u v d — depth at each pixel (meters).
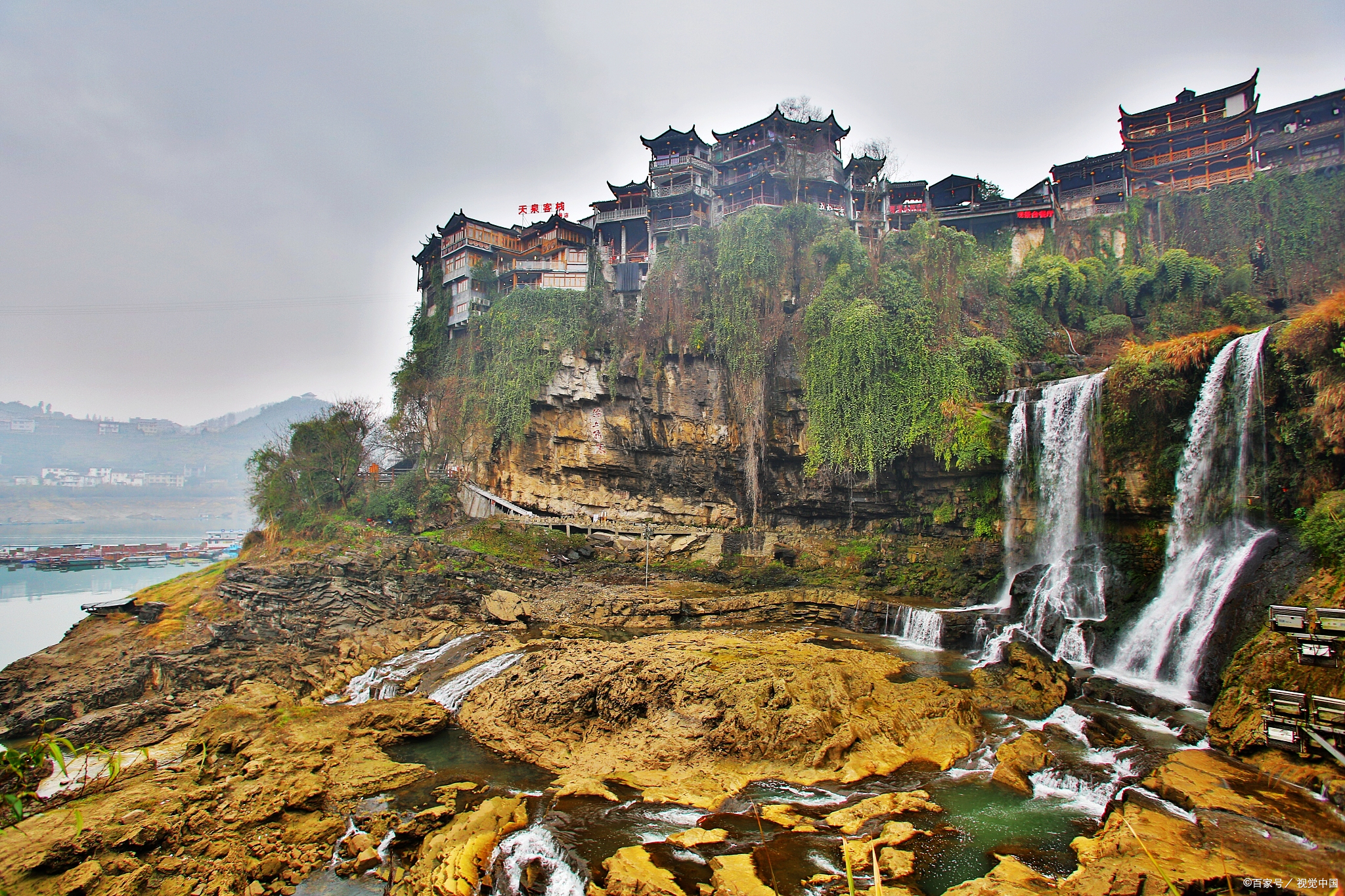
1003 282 49.78
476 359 59.44
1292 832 15.02
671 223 62.59
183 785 23.66
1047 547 38.47
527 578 46.97
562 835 18.17
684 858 16.75
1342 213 43.06
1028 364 44.88
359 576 44.50
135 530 169.75
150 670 36.62
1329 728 16.80
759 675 26.88
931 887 15.15
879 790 20.28
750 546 50.56
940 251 47.03
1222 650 24.31
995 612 35.66
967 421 41.91
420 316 67.75
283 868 18.59
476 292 61.84
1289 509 27.61
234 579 43.41
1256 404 28.80
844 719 23.89
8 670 37.34
